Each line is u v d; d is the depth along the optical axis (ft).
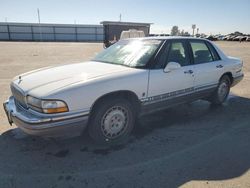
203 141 11.66
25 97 9.81
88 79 10.19
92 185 8.35
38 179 8.66
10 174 8.94
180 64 13.53
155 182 8.51
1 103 17.49
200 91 14.94
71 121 9.53
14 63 42.32
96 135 10.78
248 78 27.78
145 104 11.93
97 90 10.02
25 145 11.17
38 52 68.28
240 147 11.06
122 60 12.97
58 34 182.19
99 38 191.01
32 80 10.68
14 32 172.65
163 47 12.81
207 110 16.30
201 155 10.33
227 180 8.64
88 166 9.50
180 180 8.62
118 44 15.17
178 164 9.63
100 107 10.51
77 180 8.62
